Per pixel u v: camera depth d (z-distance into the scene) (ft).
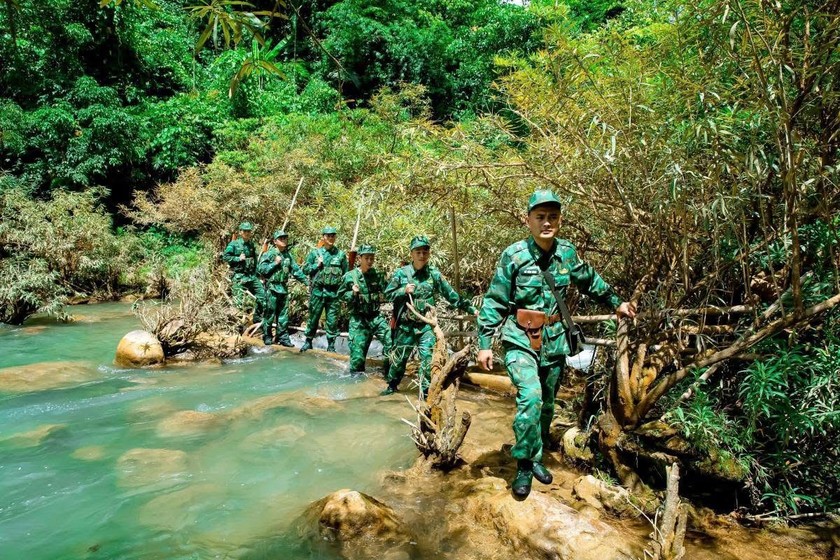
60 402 15.85
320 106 61.05
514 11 53.72
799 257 8.40
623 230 11.97
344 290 19.76
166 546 8.36
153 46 62.95
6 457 11.85
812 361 8.75
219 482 10.70
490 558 7.93
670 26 10.61
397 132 28.30
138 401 16.05
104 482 10.64
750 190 9.86
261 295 25.35
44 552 8.22
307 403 15.71
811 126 9.77
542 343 9.06
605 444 10.11
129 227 45.75
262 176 40.45
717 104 9.91
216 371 20.11
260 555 8.05
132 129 48.80
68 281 38.01
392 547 8.14
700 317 10.65
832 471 9.13
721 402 10.70
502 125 14.21
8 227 34.81
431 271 16.51
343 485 10.57
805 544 8.20
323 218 30.78
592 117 11.53
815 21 9.37
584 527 8.15
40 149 46.39
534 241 9.29
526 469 8.58
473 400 16.17
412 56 60.08
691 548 8.09
